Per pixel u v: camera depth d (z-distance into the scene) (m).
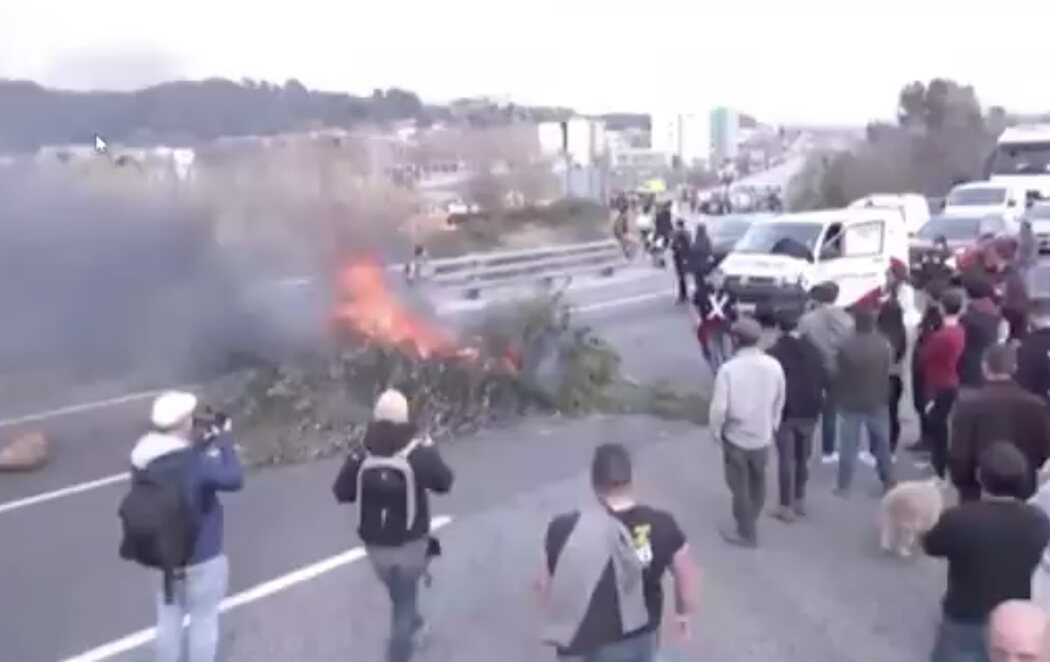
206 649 6.04
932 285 10.44
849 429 10.15
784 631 7.41
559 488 10.52
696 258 22.11
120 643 7.44
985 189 29.91
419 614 7.03
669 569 4.82
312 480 11.05
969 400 7.05
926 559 8.71
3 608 7.98
